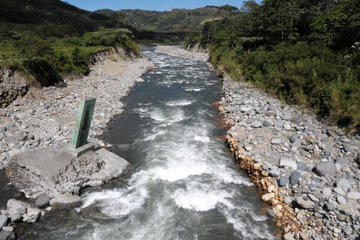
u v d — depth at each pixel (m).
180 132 14.73
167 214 8.20
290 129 13.32
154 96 22.78
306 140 11.84
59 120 14.40
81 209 8.25
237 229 7.48
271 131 13.34
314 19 26.34
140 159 11.63
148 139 13.74
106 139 13.59
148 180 10.02
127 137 13.98
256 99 19.59
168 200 8.87
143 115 17.61
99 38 43.09
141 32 135.88
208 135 14.35
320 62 18.30
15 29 48.84
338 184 8.37
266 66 24.17
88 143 10.23
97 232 7.38
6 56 19.73
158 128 15.29
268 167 9.86
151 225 7.73
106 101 19.67
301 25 29.22
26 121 13.62
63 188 8.58
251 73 25.84
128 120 16.59
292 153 10.97
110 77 27.88
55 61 21.97
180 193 9.23
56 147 9.87
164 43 128.62
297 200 7.79
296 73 18.92
